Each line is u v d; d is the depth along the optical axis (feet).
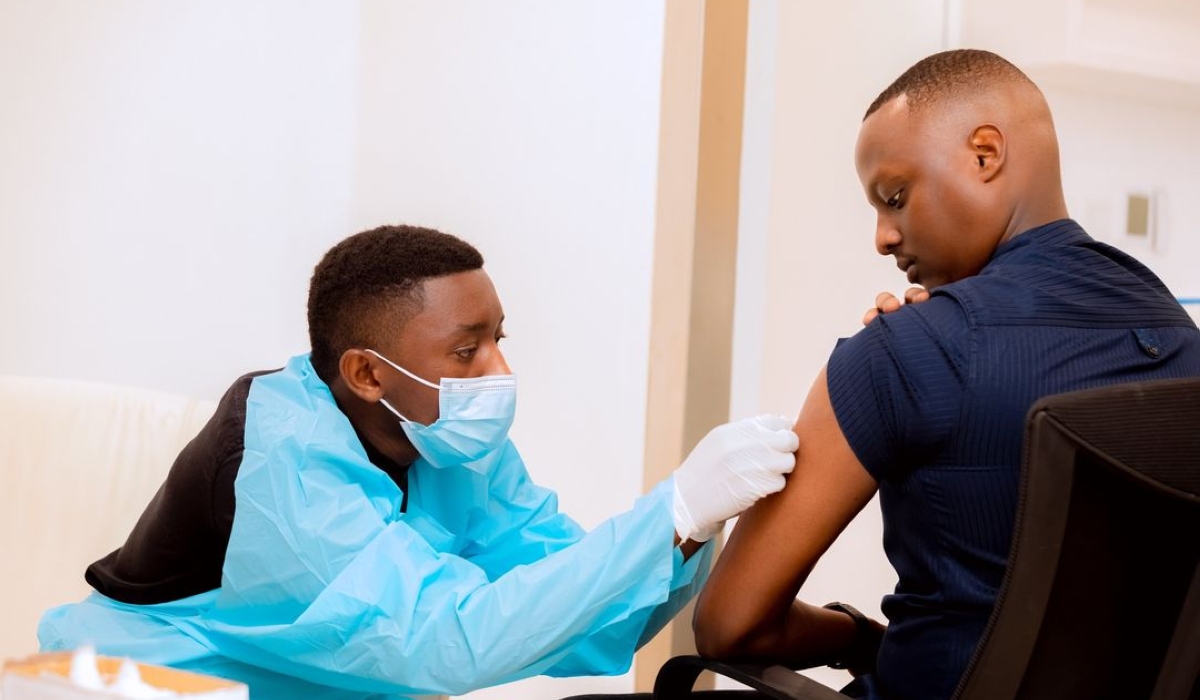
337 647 4.50
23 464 7.34
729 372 8.94
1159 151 10.16
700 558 5.17
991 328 3.90
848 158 9.50
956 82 4.29
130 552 5.39
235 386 5.26
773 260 9.06
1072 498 3.36
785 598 4.39
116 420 7.50
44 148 9.15
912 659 4.14
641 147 8.93
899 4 9.63
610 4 9.23
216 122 9.82
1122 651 3.68
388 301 5.03
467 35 10.27
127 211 9.45
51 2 9.10
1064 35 8.93
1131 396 3.32
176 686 2.76
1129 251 10.06
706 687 8.81
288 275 10.36
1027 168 4.25
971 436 3.85
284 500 4.73
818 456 4.20
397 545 4.65
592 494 9.18
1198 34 10.07
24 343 9.16
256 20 10.02
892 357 3.96
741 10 8.79
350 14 10.67
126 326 9.48
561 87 9.57
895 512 4.21
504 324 10.02
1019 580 3.39
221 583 5.26
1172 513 3.50
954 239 4.31
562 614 4.46
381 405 5.27
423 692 4.61
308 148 10.43
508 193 9.91
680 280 8.64
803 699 3.88
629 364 8.96
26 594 7.20
